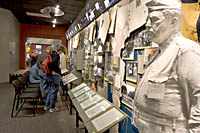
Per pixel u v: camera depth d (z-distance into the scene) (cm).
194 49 77
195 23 99
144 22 145
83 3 549
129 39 181
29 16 732
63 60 572
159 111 87
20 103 396
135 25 160
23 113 329
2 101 408
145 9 143
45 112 339
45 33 902
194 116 76
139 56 157
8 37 675
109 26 231
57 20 787
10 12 670
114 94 214
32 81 446
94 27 316
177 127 84
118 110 147
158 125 89
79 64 438
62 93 507
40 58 370
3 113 326
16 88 302
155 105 88
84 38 425
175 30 88
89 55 365
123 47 189
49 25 905
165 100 85
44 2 546
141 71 153
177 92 83
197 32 98
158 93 85
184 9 103
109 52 240
